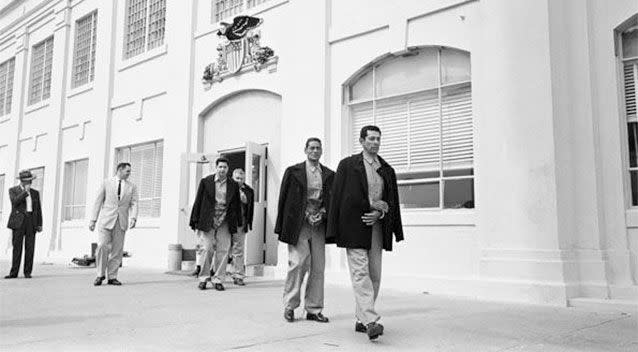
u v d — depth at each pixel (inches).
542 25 308.0
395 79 395.9
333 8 431.5
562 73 310.5
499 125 321.4
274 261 466.9
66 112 749.3
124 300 301.1
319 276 235.6
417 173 377.1
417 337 201.2
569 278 289.4
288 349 180.7
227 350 178.4
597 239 294.2
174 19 587.5
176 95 569.6
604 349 183.8
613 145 299.1
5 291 344.2
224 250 354.0
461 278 326.3
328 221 207.0
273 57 473.4
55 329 215.0
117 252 389.7
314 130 426.6
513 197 311.4
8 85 920.3
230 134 526.3
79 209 713.0
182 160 504.7
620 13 300.8
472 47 342.0
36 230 453.7
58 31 781.9
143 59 621.0
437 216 351.6
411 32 378.3
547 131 301.1
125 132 643.5
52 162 754.2
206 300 301.4
